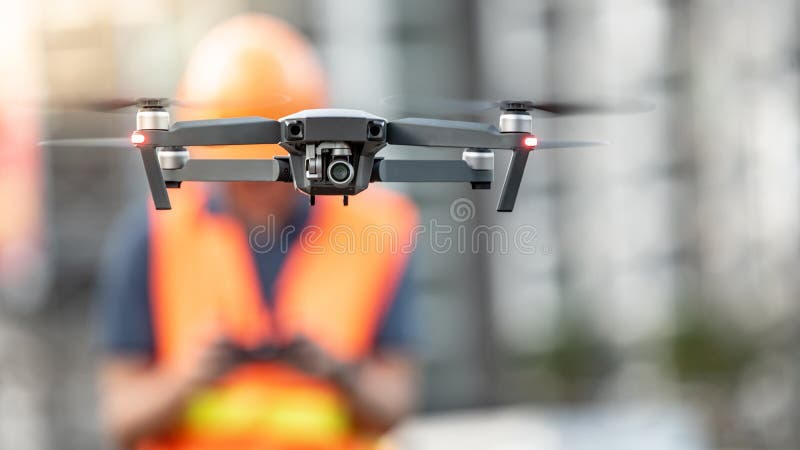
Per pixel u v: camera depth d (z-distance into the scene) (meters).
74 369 5.43
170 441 3.01
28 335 5.49
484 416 4.89
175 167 2.56
